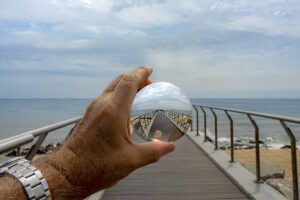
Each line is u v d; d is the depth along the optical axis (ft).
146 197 12.96
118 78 2.51
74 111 364.58
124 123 2.35
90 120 2.29
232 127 17.84
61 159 2.16
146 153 2.49
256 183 13.65
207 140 26.30
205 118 26.21
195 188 14.02
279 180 14.69
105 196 13.09
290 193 12.80
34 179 1.97
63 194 2.06
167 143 2.67
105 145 2.26
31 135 6.26
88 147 2.22
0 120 213.05
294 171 9.68
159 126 2.97
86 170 2.17
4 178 1.97
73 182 2.12
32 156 6.97
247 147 43.47
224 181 14.97
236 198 12.46
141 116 2.93
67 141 2.33
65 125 9.08
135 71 2.52
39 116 263.49
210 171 17.03
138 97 3.03
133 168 2.44
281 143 39.60
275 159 25.62
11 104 570.05
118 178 2.37
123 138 2.36
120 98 2.36
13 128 138.82
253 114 12.28
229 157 19.35
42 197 1.95
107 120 2.27
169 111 3.02
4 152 5.01
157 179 15.64
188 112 3.17
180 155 21.57
